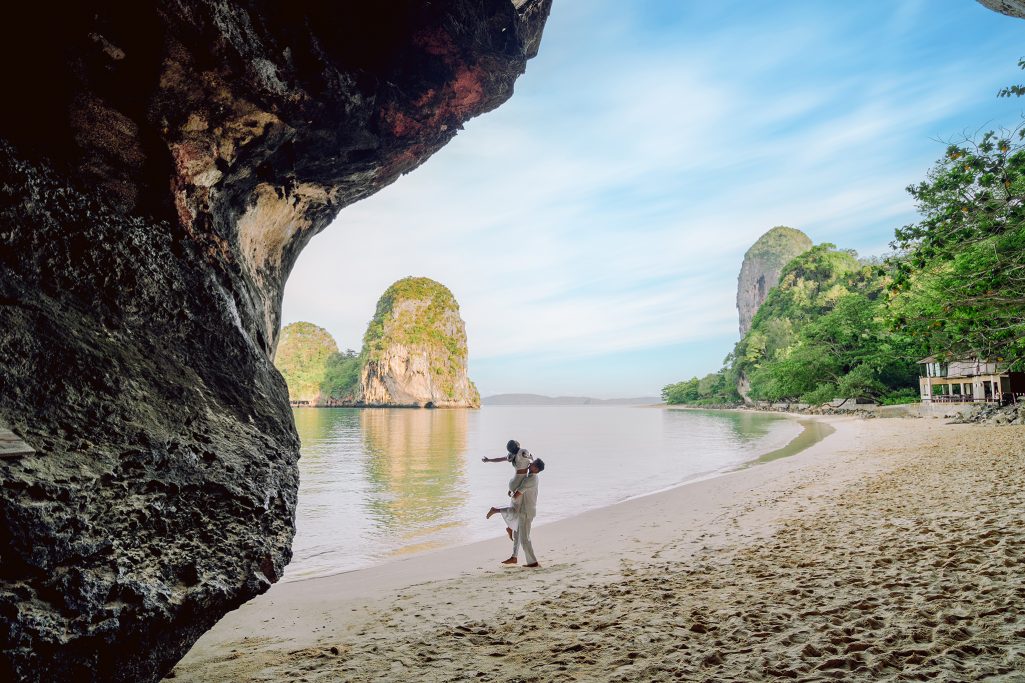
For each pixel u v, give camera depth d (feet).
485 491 52.01
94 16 12.21
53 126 12.20
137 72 13.19
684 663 11.89
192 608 9.21
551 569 23.25
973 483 28.84
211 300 13.91
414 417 314.76
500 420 271.28
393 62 20.75
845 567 17.35
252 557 10.55
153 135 13.76
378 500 47.34
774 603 15.05
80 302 11.01
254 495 11.34
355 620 18.24
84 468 8.84
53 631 7.39
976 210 36.91
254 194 17.75
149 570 8.88
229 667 14.26
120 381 10.61
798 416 200.54
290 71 15.75
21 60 11.68
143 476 9.71
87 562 8.18
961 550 16.89
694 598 16.57
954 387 121.80
